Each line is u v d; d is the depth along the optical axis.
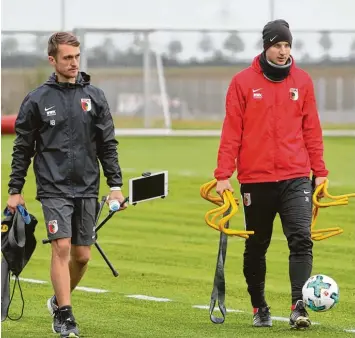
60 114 17.86
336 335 18.72
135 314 21.23
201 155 60.72
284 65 18.94
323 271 26.86
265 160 19.08
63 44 17.72
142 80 87.19
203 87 90.38
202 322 20.30
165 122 83.25
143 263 28.14
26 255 18.12
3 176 47.91
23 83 85.75
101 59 87.75
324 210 38.50
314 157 19.34
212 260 28.70
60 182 17.91
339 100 89.56
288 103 19.09
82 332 19.09
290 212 18.98
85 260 18.48
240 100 19.08
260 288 19.78
